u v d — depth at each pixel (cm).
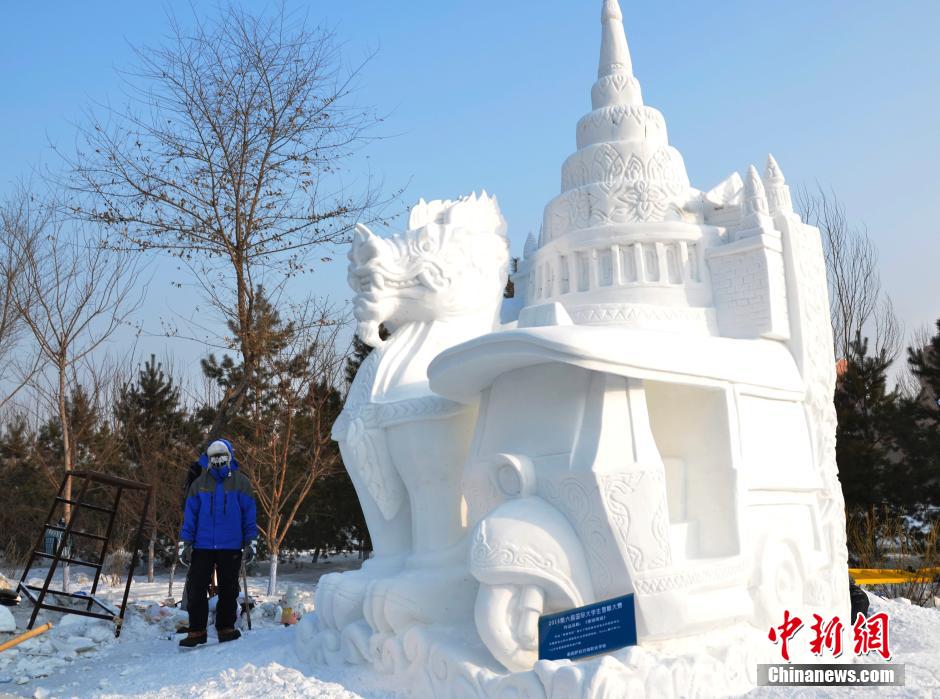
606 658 350
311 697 394
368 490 505
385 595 441
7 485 1814
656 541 393
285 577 1508
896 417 1459
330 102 1040
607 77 618
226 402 993
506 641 387
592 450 396
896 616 661
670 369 418
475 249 550
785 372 500
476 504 442
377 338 527
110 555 1537
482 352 420
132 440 1573
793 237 535
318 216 1020
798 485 484
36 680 539
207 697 413
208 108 991
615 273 539
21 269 1091
